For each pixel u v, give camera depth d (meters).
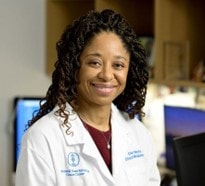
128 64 1.35
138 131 1.53
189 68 2.19
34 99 2.44
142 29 2.42
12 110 2.55
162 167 2.32
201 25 2.24
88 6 2.55
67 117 1.33
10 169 2.56
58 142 1.31
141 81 1.44
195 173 1.55
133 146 1.48
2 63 2.54
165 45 2.08
